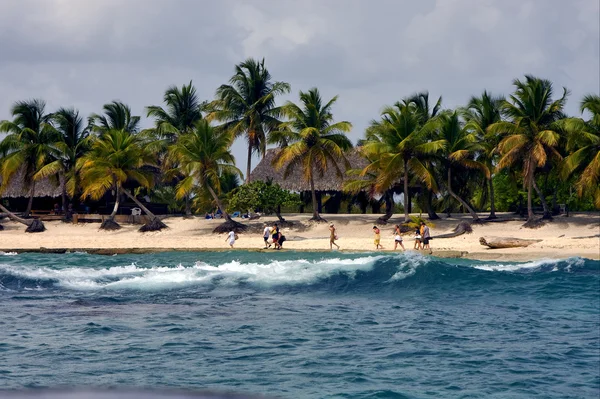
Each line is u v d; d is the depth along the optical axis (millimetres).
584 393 15766
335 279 32031
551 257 41062
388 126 55812
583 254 40938
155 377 16328
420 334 21812
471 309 26828
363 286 31516
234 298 27906
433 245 48406
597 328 22984
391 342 20609
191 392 5613
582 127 51438
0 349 18688
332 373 17016
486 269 34875
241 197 57250
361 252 45531
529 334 21969
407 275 32438
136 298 27312
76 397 5363
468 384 16391
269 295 28922
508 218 58219
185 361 17828
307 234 57062
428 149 54594
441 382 16484
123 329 21469
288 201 57531
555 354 19312
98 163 58125
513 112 54906
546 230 53625
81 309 24703
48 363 17344
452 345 20344
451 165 58188
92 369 16844
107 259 43281
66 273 32344
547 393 15703
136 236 57531
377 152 55312
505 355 19156
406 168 56062
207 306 25906
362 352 19297
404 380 16609
